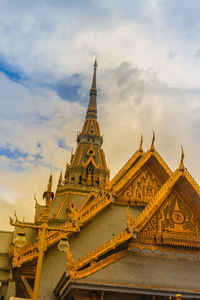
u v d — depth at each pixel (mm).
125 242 27219
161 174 35062
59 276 28234
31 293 27078
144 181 34906
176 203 29750
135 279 25000
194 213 29562
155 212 28578
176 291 24500
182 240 28234
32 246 29500
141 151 36906
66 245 21047
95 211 31984
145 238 27875
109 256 25922
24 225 21469
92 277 24250
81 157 76312
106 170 74938
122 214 32781
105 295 24266
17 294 29188
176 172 29969
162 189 29312
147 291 24219
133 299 24531
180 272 26531
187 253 28078
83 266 25219
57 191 63969
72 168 74062
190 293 24578
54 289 27234
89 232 31156
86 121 85375
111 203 32906
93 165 74250
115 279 24547
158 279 25469
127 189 34156
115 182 34156
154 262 26891
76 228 30688
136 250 27250
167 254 27641
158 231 28297
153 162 35406
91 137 80812
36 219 52250
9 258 37406
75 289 23656
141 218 27516
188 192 29844
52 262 28859
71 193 62281
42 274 28156
